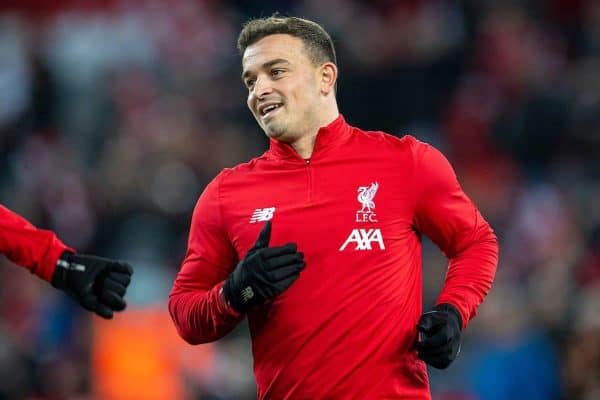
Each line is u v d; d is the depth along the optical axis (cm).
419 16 4825
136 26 5184
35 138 4656
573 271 3441
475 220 1705
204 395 3278
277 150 1703
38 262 1814
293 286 1619
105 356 3278
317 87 1697
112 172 4234
